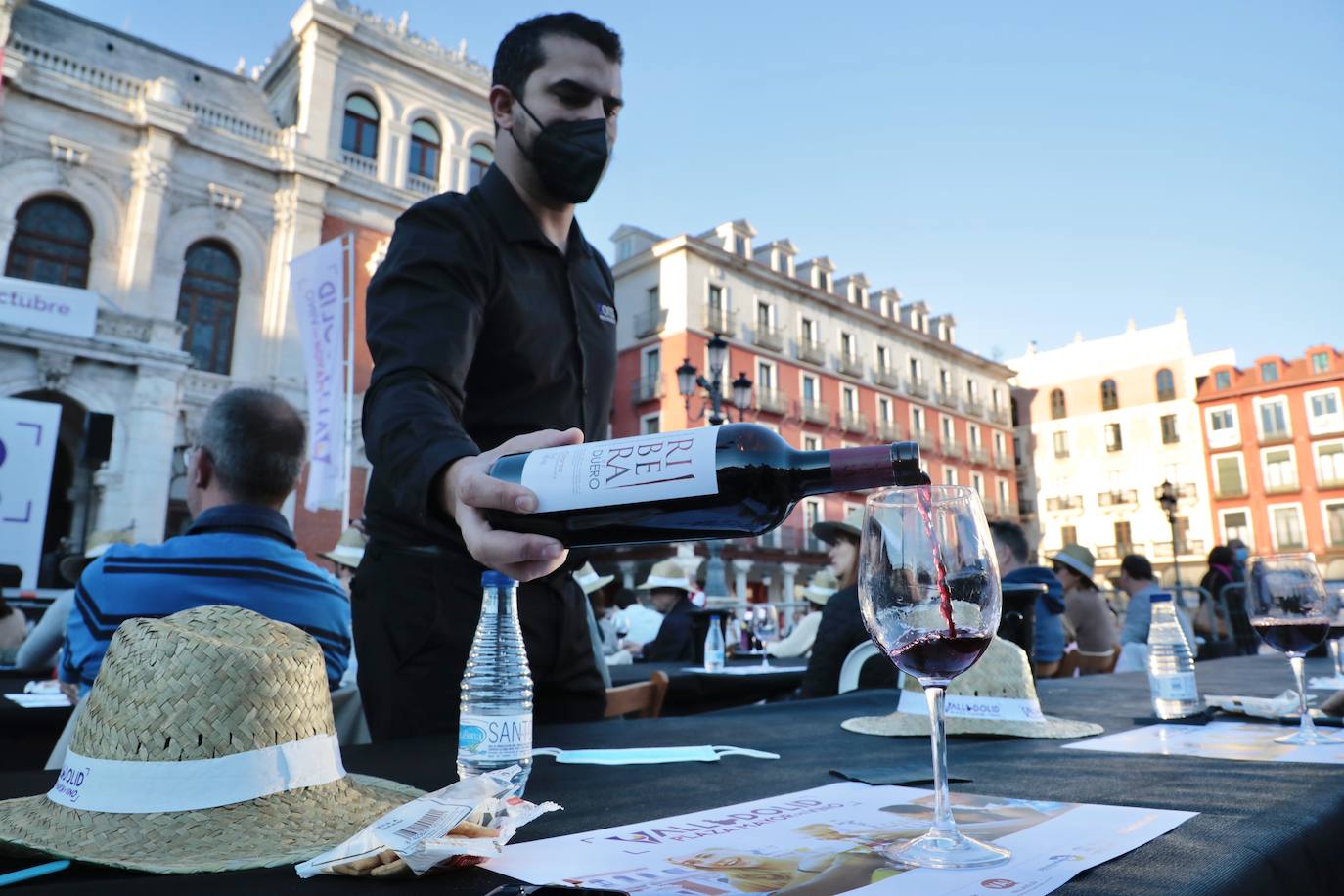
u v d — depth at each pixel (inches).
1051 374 1561.3
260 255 700.7
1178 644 65.4
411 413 50.3
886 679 112.3
